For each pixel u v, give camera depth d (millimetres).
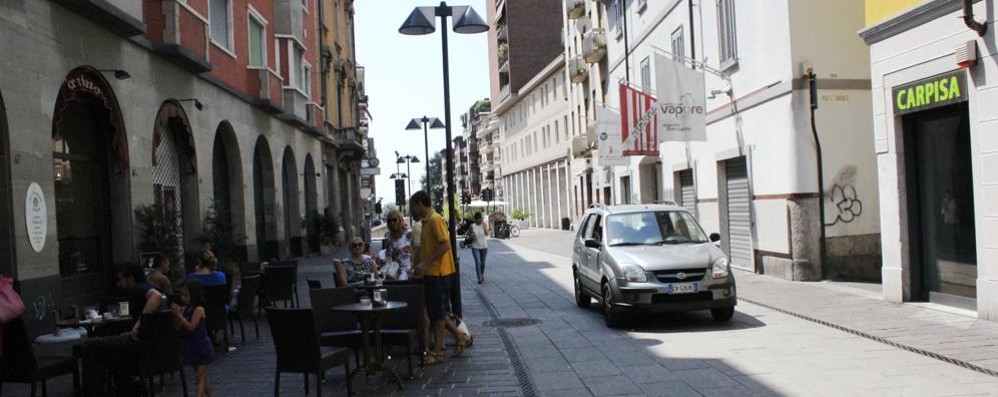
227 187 21531
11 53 10273
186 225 17656
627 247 11664
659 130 17328
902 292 11531
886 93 11508
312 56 32375
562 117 51875
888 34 11336
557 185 54688
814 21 15023
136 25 13352
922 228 11391
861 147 15109
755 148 16875
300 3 28578
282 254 26000
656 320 11672
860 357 8234
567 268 22453
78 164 13172
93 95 12844
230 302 11562
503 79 75438
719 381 7480
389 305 7859
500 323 12008
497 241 44188
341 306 8031
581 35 42125
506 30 69562
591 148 37500
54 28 11477
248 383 8258
